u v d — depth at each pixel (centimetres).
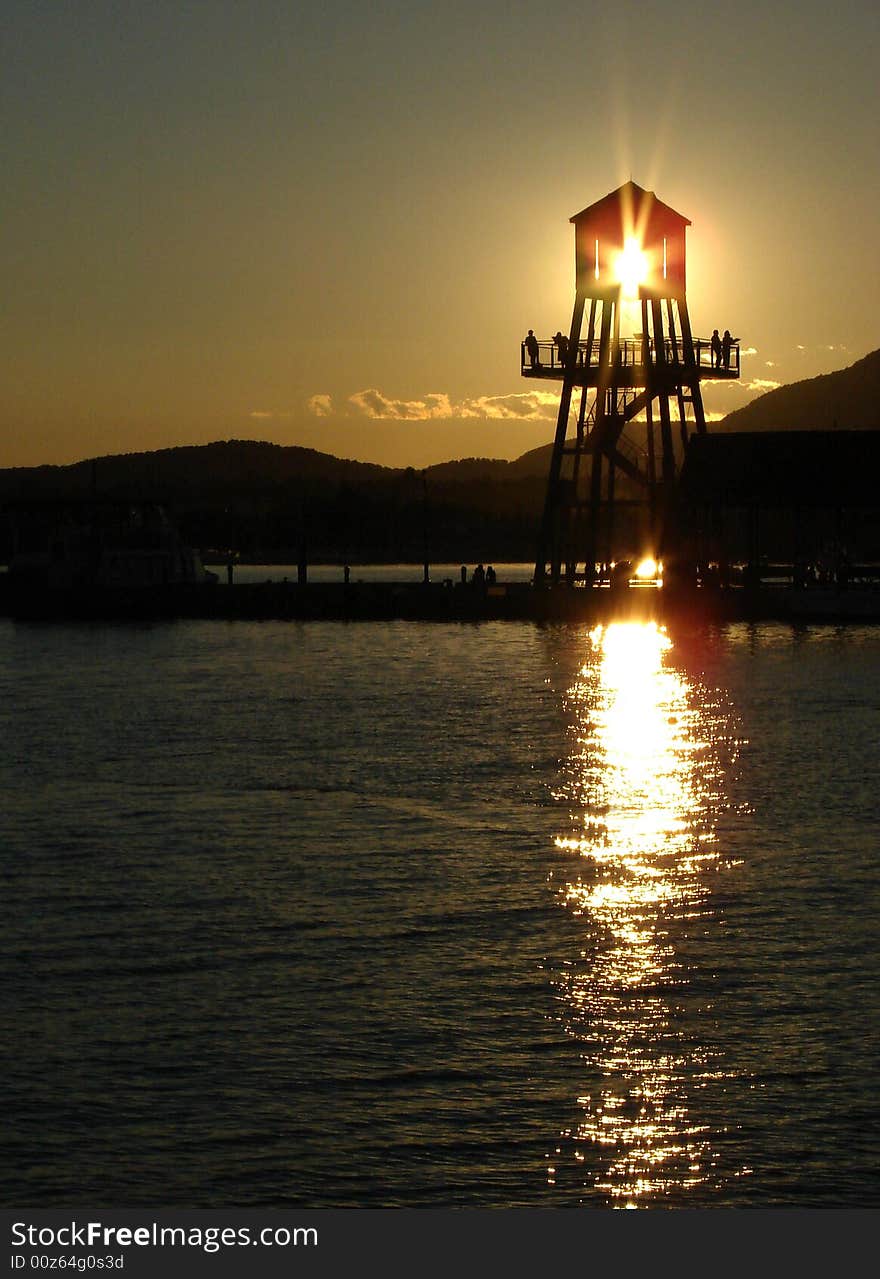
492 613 12738
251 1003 2841
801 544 13275
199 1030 2709
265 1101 2431
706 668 9144
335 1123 2361
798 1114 2375
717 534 12350
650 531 12419
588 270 11325
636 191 11244
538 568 12800
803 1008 2788
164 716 7212
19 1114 2384
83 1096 2444
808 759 5653
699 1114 2383
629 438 12181
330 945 3189
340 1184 2206
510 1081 2497
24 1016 2772
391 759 5728
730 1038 2653
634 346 11588
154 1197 2175
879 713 7006
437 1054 2602
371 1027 2714
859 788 5006
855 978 2941
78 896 3588
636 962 3055
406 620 13212
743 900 3516
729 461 11819
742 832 4288
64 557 14425
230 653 10769
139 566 14562
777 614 11806
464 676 8925
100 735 6525
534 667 9375
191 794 4972
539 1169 2239
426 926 3325
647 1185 2205
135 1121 2367
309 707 7519
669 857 3969
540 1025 2722
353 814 4603
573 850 4069
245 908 3478
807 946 3147
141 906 3497
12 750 6059
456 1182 2209
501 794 4947
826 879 3709
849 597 11719
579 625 12194
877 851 4025
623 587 12200
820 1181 2203
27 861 3959
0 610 14138
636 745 6062
